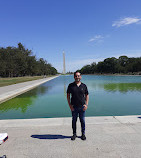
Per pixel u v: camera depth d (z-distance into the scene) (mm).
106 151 2766
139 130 3654
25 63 61188
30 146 3000
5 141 3219
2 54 53000
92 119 4543
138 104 8688
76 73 3318
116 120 4398
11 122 4438
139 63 74312
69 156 2629
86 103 3410
